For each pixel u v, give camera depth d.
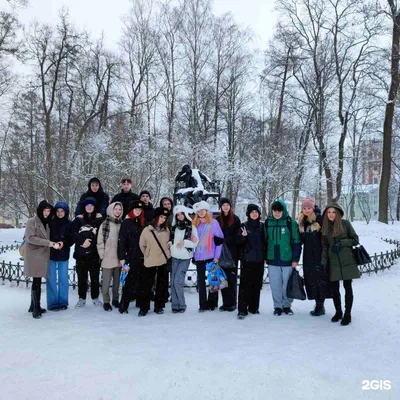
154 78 26.75
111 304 6.74
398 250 12.72
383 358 4.16
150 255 6.04
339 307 5.71
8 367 3.87
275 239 6.10
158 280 6.22
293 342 4.65
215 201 11.14
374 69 23.83
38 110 27.22
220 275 6.11
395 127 29.78
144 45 26.30
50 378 3.59
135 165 18.83
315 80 25.48
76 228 6.52
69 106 27.97
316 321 5.69
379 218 22.27
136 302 6.61
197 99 25.45
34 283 6.02
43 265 6.01
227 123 27.39
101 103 28.44
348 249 5.57
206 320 5.70
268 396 3.27
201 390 3.35
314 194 24.78
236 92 27.05
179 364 3.88
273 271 6.12
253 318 5.84
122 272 7.18
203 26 25.39
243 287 5.92
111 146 19.55
